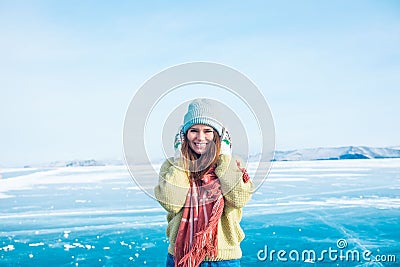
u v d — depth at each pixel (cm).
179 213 179
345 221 405
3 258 330
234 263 177
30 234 385
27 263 323
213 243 170
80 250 346
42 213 447
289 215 431
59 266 310
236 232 181
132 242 364
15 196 533
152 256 335
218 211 170
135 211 457
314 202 475
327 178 632
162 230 399
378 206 455
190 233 172
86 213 448
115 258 332
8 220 423
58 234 381
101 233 388
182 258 168
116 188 573
